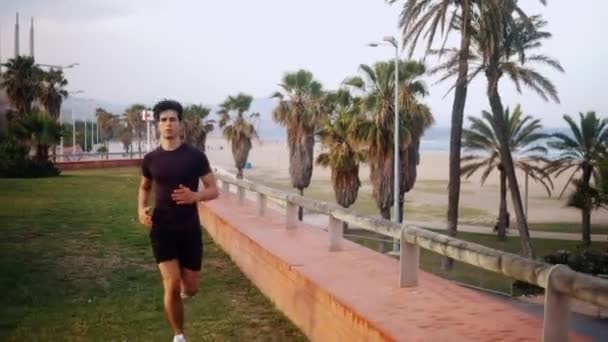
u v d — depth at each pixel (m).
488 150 39.47
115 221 13.02
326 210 6.47
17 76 52.53
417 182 78.06
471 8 25.88
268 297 6.71
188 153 4.72
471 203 57.44
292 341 5.39
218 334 5.64
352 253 6.38
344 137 33.72
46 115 35.75
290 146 43.47
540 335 3.69
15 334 5.65
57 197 18.05
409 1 26.73
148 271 8.37
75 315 6.29
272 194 8.84
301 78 42.19
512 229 42.62
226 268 8.43
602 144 38.44
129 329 5.85
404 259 4.91
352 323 4.32
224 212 10.45
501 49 26.39
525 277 3.40
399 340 3.63
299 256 6.27
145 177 4.86
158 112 4.72
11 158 30.27
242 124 58.28
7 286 7.40
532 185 74.38
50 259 9.00
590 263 26.36
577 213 51.56
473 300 4.52
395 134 28.80
